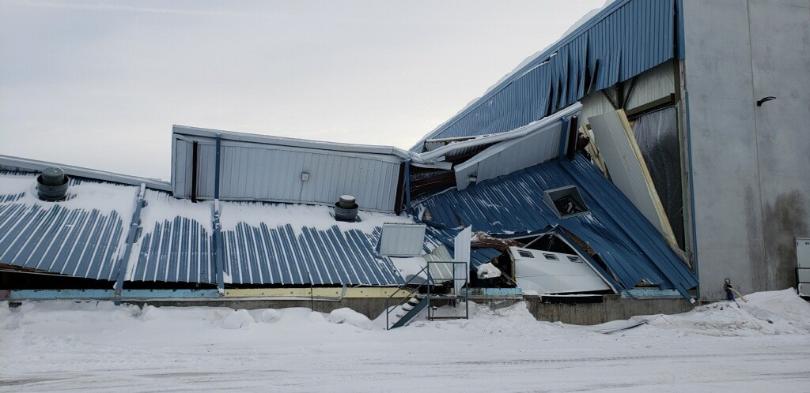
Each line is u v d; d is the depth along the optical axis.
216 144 20.31
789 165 23.33
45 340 11.91
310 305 16.52
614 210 23.34
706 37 22.88
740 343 15.00
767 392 8.71
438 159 23.56
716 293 21.39
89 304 14.55
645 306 19.73
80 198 18.33
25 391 7.77
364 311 17.02
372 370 9.81
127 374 9.05
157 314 14.59
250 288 16.25
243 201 21.12
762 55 23.62
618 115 24.05
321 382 8.72
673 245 22.09
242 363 10.27
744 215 22.33
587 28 27.44
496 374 9.71
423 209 23.44
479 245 20.00
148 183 20.17
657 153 23.27
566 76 28.59
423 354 11.76
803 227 23.08
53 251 15.15
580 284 19.38
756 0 23.88
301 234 19.69
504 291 18.05
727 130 22.61
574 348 13.30
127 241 16.62
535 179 24.88
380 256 19.09
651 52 23.50
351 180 22.38
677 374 10.13
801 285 22.36
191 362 10.24
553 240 21.97
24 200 17.36
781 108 23.58
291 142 21.11
